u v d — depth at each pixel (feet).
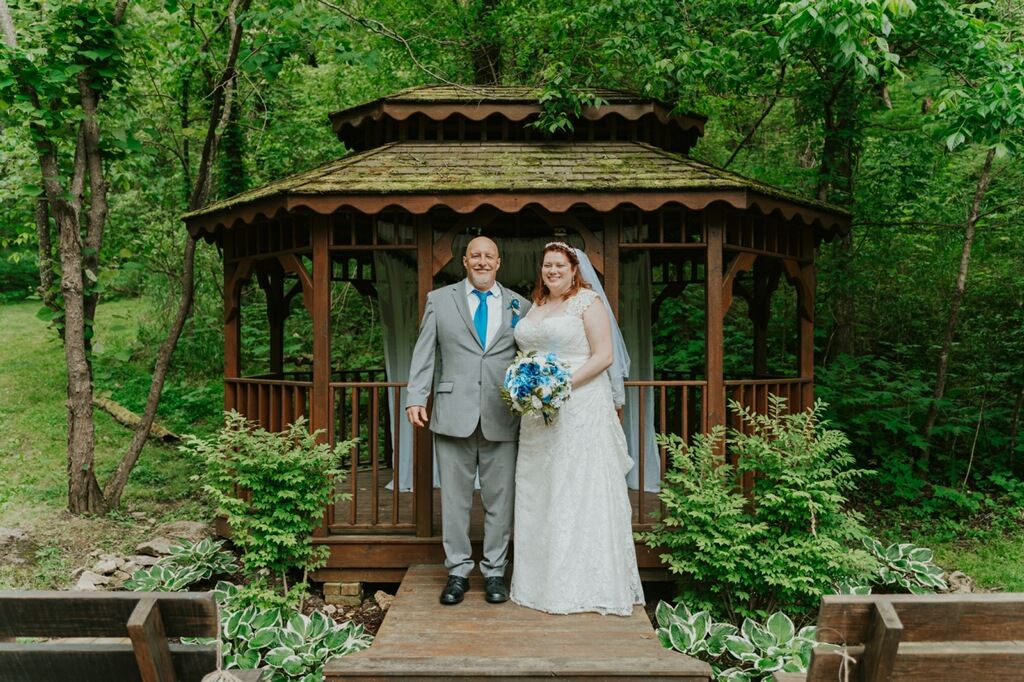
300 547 14.01
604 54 20.68
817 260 25.70
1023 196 23.18
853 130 24.09
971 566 16.89
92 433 19.06
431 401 15.08
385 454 23.54
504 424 12.63
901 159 24.77
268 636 12.39
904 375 23.88
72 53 18.25
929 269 28.91
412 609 12.44
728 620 13.89
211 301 35.99
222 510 13.70
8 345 37.42
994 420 24.45
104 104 20.53
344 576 15.14
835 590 13.56
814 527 13.20
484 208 15.10
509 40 32.55
